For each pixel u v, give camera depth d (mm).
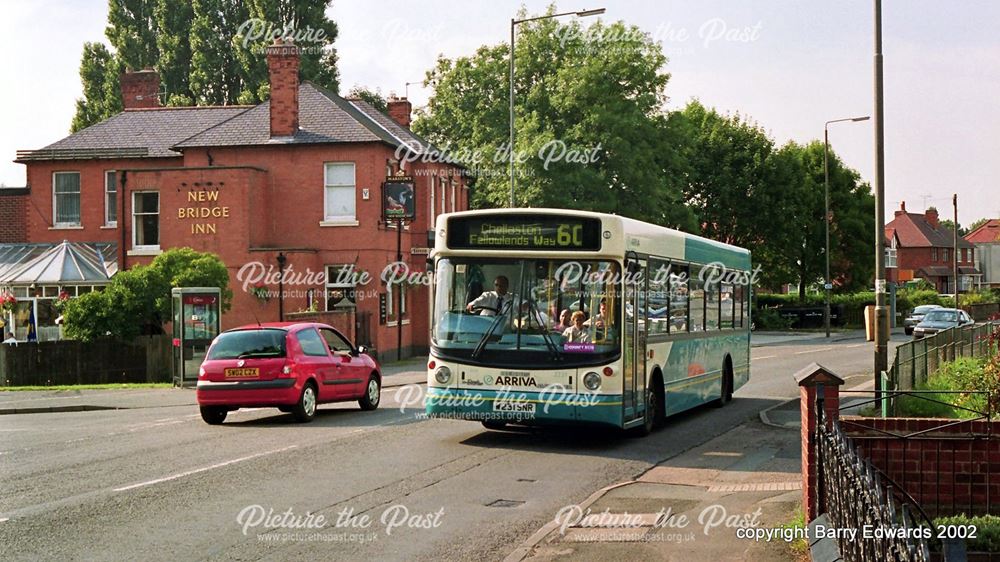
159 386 28031
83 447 15211
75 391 26734
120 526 9500
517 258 14773
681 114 52906
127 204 38656
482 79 48844
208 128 39938
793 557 8352
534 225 14695
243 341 18250
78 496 10984
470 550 8758
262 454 14094
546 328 14578
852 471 6820
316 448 14711
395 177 38156
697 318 19281
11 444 15758
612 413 14391
